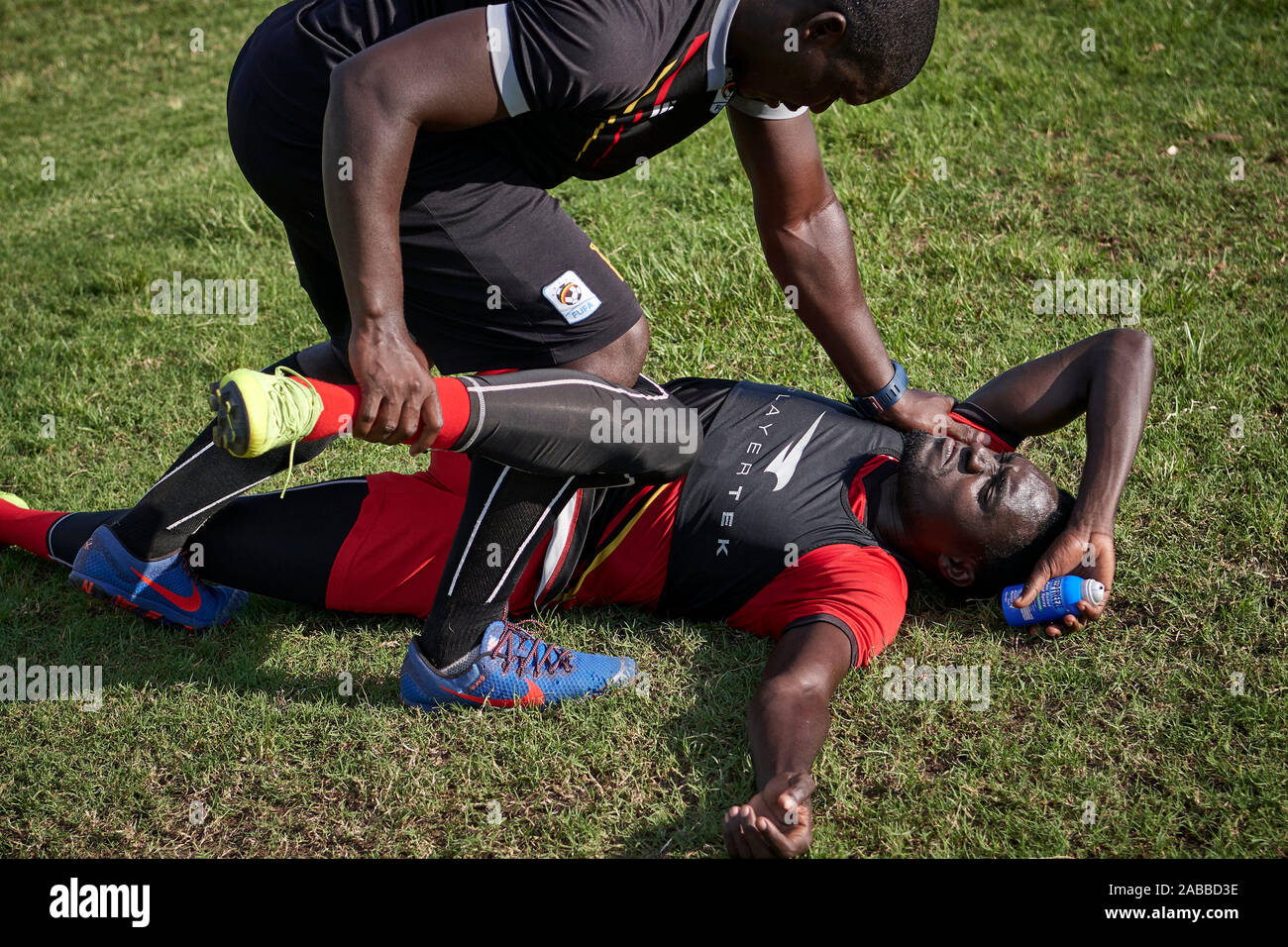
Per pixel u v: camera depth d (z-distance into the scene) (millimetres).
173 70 8844
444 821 2205
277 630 2742
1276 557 2729
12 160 6855
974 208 4527
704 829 2137
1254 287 3865
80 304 4516
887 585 2484
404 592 2664
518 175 2148
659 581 2648
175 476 2555
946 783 2213
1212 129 5043
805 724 2143
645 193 5000
